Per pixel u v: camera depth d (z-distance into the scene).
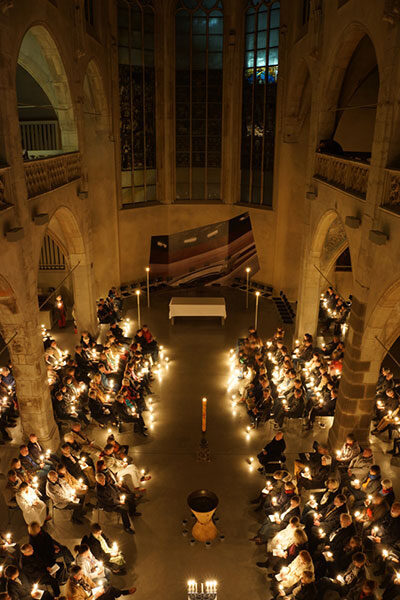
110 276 22.97
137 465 12.11
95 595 7.95
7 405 13.09
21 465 10.73
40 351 12.22
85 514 10.63
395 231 9.62
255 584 9.02
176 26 22.30
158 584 9.01
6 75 10.12
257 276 24.64
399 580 8.09
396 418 12.58
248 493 11.23
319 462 10.97
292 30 18.91
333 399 13.23
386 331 12.78
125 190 23.09
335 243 18.11
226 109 23.12
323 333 19.83
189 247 25.08
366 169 11.48
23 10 11.06
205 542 9.86
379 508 9.17
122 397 12.84
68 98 15.41
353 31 12.28
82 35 15.51
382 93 10.07
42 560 8.53
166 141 23.52
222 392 15.38
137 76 22.06
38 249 12.45
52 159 13.59
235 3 21.45
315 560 8.83
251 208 23.72
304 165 21.11
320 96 15.18
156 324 20.55
